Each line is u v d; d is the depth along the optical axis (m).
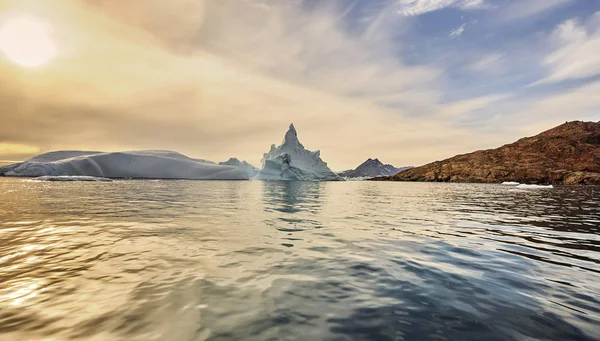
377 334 2.50
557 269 4.33
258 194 21.69
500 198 18.88
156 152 76.44
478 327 2.63
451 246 5.69
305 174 72.69
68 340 2.36
